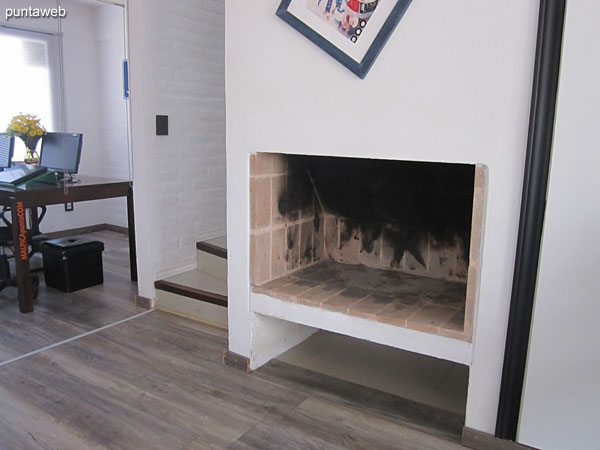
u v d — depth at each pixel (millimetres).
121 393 2082
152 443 1762
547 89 1448
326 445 1766
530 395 1632
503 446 1705
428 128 1674
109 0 4270
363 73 1747
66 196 3146
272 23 1938
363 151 1817
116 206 5094
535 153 1492
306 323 2100
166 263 3158
